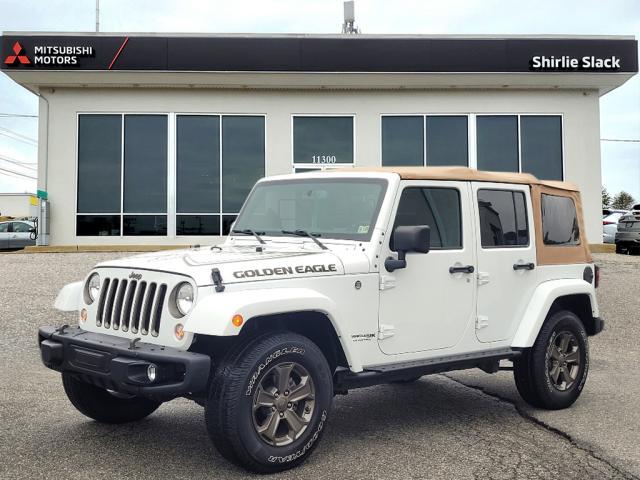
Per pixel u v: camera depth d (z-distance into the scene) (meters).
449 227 5.23
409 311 4.89
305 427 4.29
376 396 6.42
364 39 17.39
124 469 4.25
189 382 3.87
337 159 18.34
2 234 24.25
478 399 6.30
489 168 18.56
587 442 4.93
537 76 17.80
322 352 4.69
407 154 18.44
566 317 5.91
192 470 4.25
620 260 16.89
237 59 17.28
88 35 17.09
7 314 9.94
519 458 4.57
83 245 17.44
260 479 4.11
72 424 5.25
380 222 4.79
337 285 4.51
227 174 18.16
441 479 4.15
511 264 5.59
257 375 4.06
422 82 17.95
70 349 4.39
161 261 4.47
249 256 4.53
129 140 17.97
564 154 18.59
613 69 17.78
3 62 16.98
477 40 17.55
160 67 17.22
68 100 17.86
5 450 4.60
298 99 18.25
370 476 4.19
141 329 4.27
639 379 7.17
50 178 17.78
